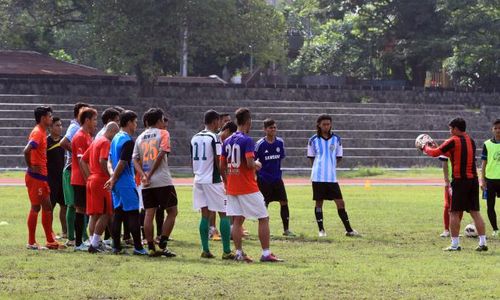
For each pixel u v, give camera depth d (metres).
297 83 160.62
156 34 131.25
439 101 151.25
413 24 158.00
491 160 45.97
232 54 169.62
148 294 26.92
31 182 37.22
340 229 48.41
